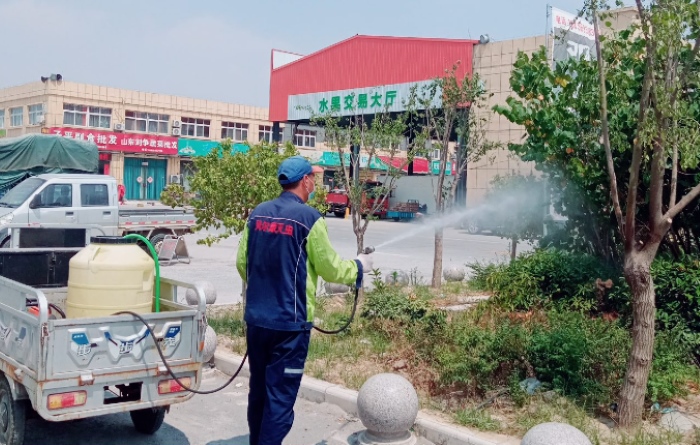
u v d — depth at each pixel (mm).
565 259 8773
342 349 7676
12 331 4945
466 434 5395
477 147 12750
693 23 5277
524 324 7625
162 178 44406
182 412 6316
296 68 32125
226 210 8344
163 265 16125
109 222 15391
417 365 6938
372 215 11578
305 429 5914
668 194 7738
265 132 48625
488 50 24844
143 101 42656
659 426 5492
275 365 4418
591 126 7527
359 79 28609
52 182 14688
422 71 26422
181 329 5125
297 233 4410
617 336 6578
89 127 40625
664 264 7215
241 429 5914
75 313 5129
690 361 6773
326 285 11516
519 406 5918
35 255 6391
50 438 5551
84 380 4621
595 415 5777
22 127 41531
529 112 7957
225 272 15102
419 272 15328
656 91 5016
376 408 5297
